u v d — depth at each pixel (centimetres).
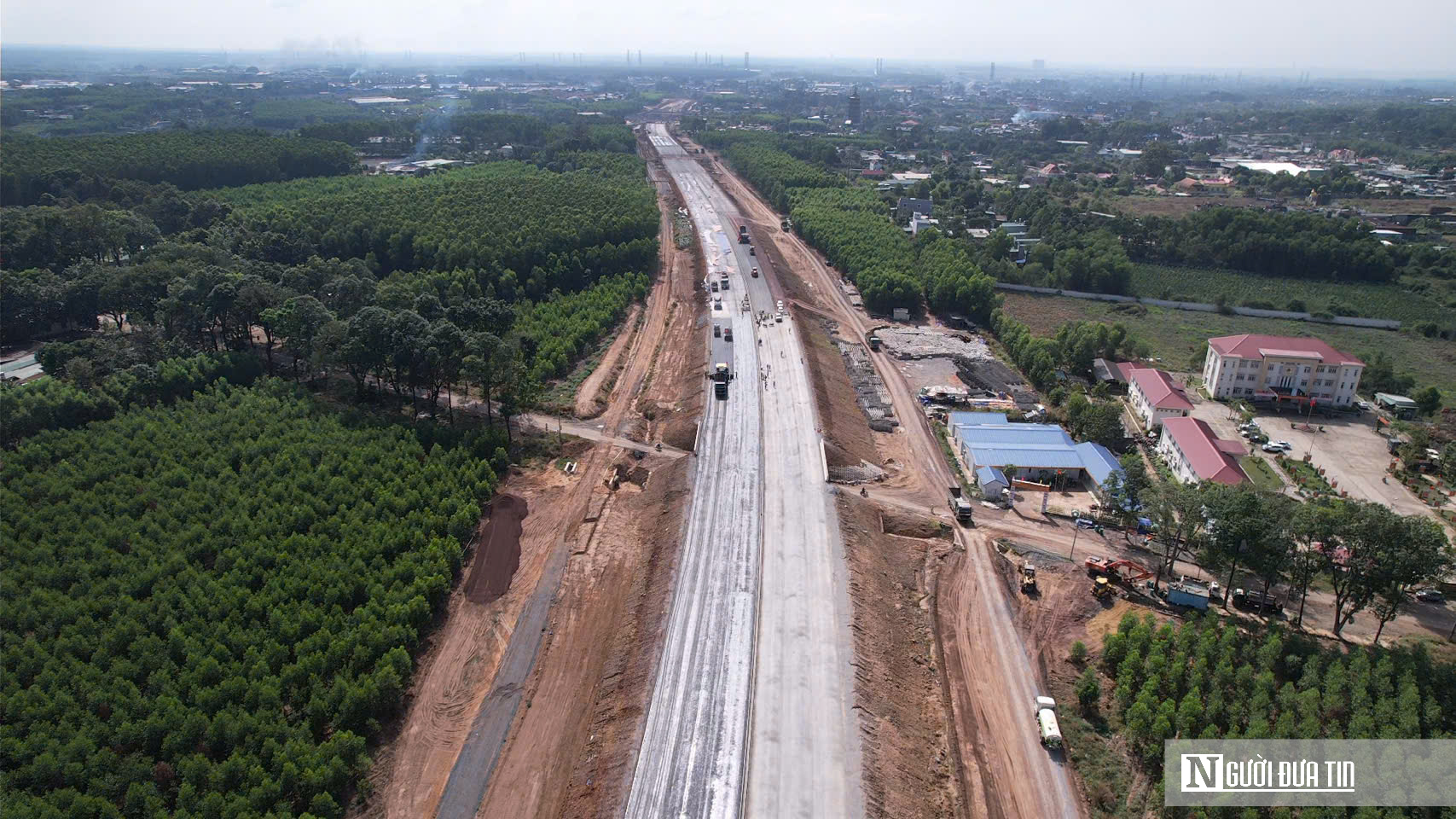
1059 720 7969
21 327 15762
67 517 9538
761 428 13275
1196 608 9444
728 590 9331
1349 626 9331
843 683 8006
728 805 6738
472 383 13200
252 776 6669
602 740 7562
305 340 13838
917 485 12169
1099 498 11788
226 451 11138
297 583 8775
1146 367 16788
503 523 10725
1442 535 8244
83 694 7312
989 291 19375
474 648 8744
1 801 6222
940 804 7056
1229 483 11194
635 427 13588
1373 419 15175
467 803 7000
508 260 18938
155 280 15750
